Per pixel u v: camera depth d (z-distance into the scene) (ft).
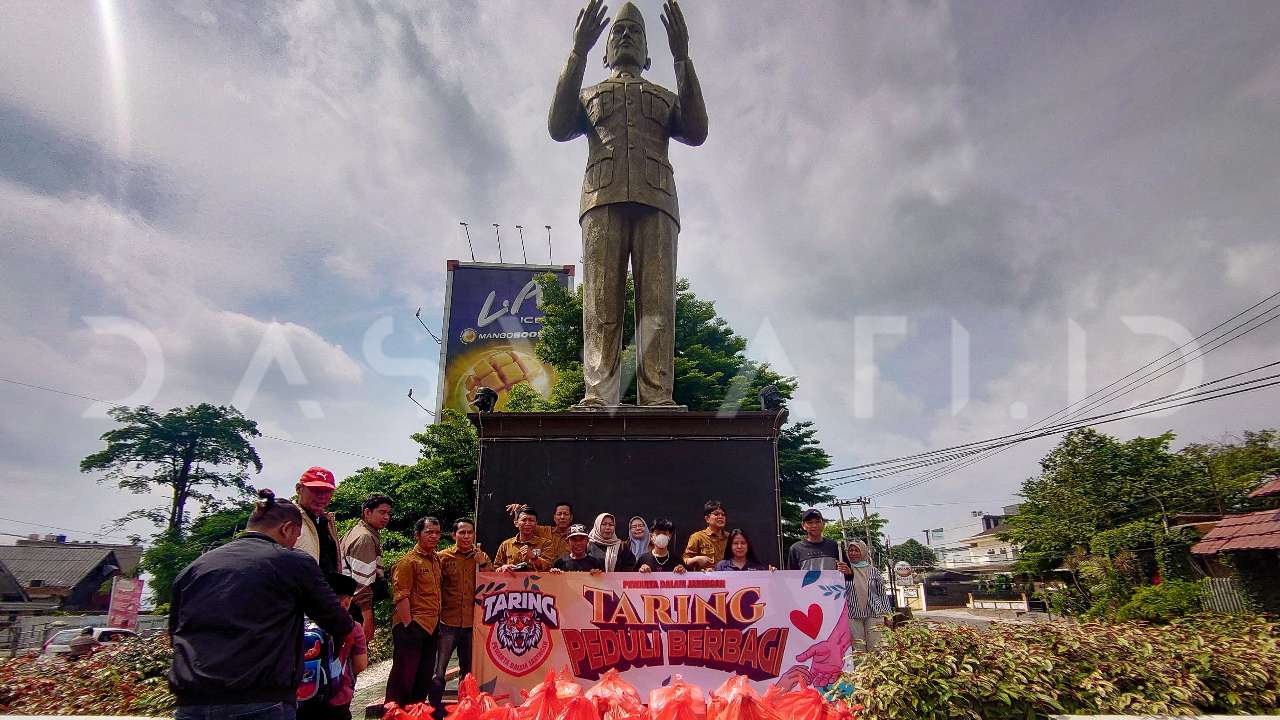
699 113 26.32
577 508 20.85
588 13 26.27
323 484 14.85
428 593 17.49
